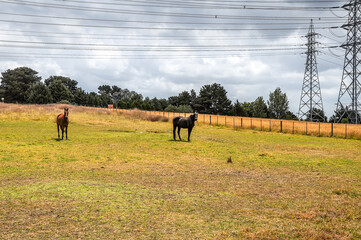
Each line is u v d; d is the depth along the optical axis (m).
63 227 5.97
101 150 16.97
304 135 34.28
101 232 5.77
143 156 15.62
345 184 10.53
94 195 8.23
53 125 31.05
